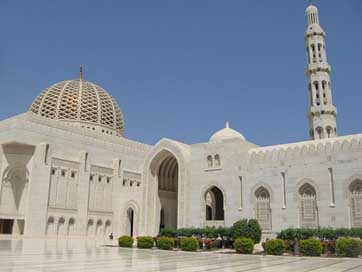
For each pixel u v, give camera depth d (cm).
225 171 4678
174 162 5831
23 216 5056
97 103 7319
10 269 1764
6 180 5166
